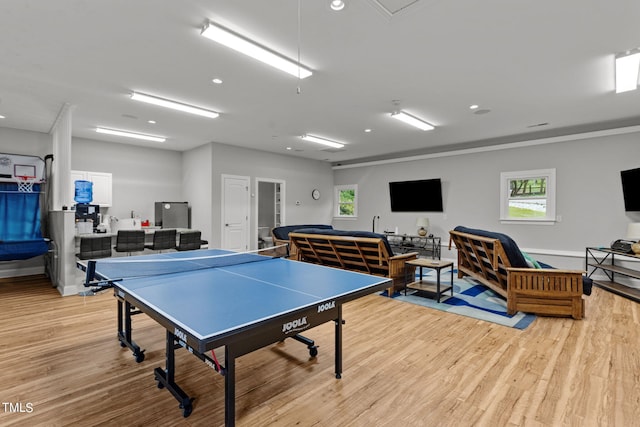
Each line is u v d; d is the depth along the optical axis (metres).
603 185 5.56
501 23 2.58
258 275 2.56
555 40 2.84
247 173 7.80
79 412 1.93
